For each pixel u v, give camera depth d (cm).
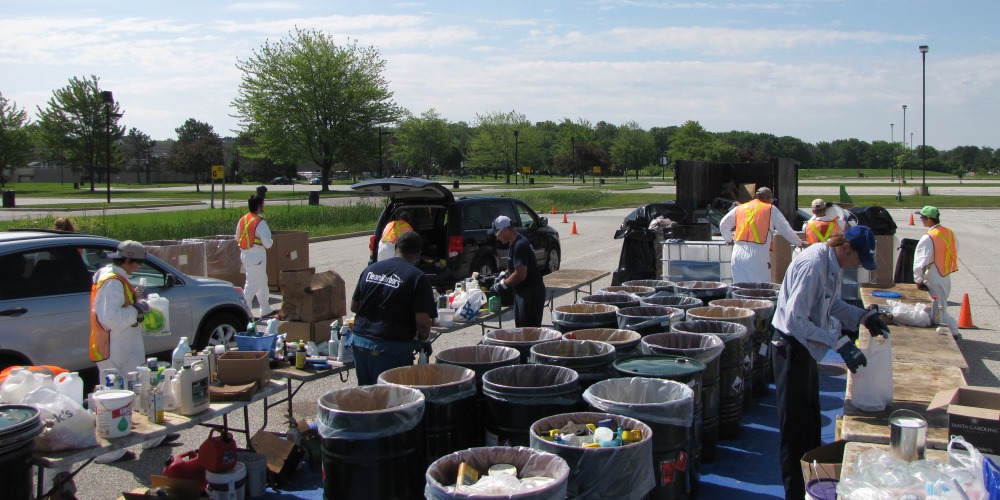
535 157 9769
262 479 499
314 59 5975
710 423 542
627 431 388
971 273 1516
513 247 737
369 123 6219
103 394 415
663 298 726
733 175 1574
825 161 16600
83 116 6638
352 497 405
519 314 747
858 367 449
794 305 450
